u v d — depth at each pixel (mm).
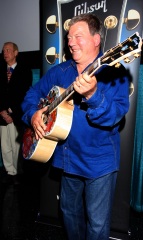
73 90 1304
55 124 1475
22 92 2955
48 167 2178
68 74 1615
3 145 3201
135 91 1848
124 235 2014
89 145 1469
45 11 2010
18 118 2971
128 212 1983
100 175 1458
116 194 1990
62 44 1997
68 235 1787
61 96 1432
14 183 3021
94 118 1245
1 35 3217
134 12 1792
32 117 1688
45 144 1663
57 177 2158
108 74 1389
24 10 2996
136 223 2281
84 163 1496
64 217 1751
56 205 2189
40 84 1805
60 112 1484
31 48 3049
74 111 1499
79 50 1420
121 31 1829
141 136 2355
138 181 2383
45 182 2201
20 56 3082
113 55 1037
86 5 1890
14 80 2988
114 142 1507
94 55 1458
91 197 1505
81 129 1469
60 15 1971
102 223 1483
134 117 1884
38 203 2605
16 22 3078
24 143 2000
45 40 2037
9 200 2664
